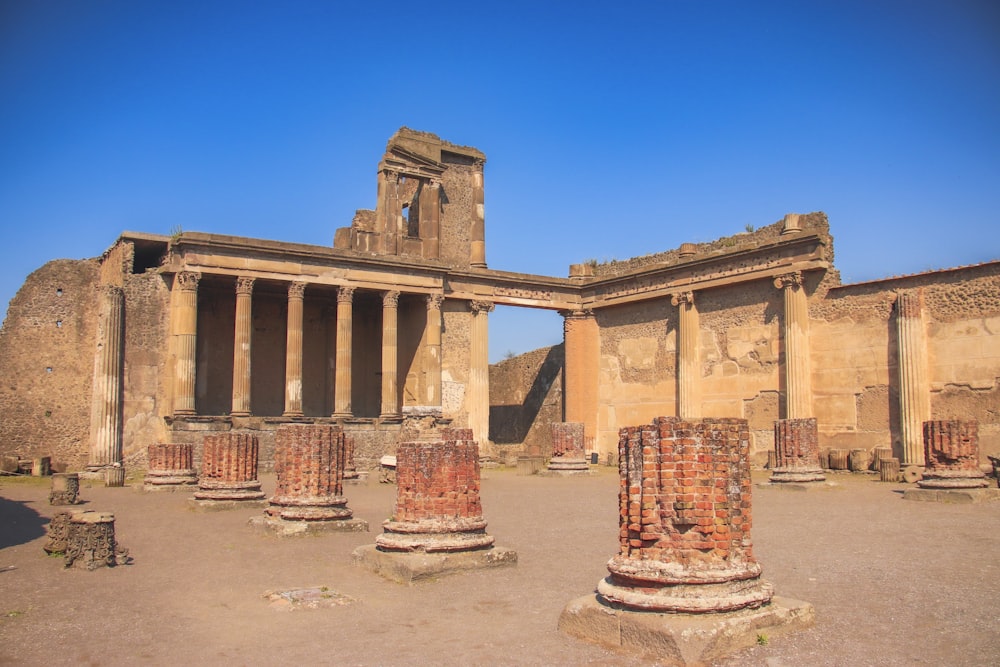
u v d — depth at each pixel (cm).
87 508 2055
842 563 1223
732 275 3556
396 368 3862
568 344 4334
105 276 3778
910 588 1052
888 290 3030
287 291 3928
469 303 4184
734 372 3550
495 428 4978
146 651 853
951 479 1991
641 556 867
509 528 1689
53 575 1241
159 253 3775
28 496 2377
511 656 815
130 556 1392
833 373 3177
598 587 898
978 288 2778
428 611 1003
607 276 4191
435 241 4266
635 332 4072
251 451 2066
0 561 1350
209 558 1373
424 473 1255
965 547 1336
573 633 881
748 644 800
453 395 4100
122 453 3388
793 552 1320
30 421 3725
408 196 4634
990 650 795
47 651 856
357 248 4028
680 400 3722
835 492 2231
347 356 3706
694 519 852
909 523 1609
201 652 848
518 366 4862
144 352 3475
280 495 1659
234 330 3919
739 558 865
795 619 857
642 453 880
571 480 2967
